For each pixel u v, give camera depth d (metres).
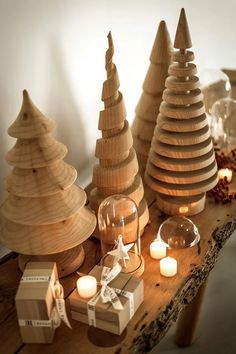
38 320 0.77
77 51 1.17
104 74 1.31
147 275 0.96
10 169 1.05
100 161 0.99
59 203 0.86
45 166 0.83
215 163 1.13
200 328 1.58
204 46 1.80
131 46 1.39
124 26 1.33
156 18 1.47
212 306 1.67
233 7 1.92
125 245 0.98
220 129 1.46
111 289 0.83
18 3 0.96
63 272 0.94
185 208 1.13
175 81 1.04
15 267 0.99
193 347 1.52
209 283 1.78
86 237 0.90
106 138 0.94
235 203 1.20
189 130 1.04
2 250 1.10
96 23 1.21
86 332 0.82
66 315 0.83
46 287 0.77
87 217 0.94
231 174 1.29
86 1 1.15
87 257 1.02
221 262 1.89
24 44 1.00
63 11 1.08
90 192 1.13
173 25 1.58
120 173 0.97
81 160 1.31
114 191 1.01
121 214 0.98
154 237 1.08
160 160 1.08
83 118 1.27
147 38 1.47
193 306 1.40
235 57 2.09
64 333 0.82
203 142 1.08
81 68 1.20
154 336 0.83
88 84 1.25
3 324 0.84
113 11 1.26
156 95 1.22
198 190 1.09
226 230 1.11
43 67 1.07
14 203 0.87
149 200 1.23
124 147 0.95
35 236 0.87
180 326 1.47
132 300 0.83
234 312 1.65
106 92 0.90
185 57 1.02
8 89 0.99
